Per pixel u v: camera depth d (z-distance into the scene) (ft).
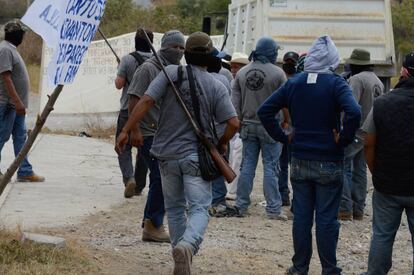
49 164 70.59
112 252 39.81
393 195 33.40
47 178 62.54
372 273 34.58
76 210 50.88
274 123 37.37
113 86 112.47
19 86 54.85
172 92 34.63
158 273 36.73
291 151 37.40
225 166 34.45
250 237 47.01
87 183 61.52
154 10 203.72
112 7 194.29
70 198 54.90
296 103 36.68
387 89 82.69
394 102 33.17
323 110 36.06
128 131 34.96
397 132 32.96
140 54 52.75
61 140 90.12
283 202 57.72
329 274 36.78
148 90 34.63
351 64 54.54
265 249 44.21
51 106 33.01
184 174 34.55
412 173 33.04
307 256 37.45
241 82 52.26
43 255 35.37
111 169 69.92
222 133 36.14
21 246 35.63
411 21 227.81
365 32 81.71
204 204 34.37
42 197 54.54
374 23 81.87
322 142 36.11
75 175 65.26
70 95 110.93
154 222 42.60
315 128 36.24
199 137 34.27
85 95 111.34
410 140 32.89
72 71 32.78
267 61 52.08
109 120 110.42
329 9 81.25
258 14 80.59
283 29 80.74
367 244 47.60
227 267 39.55
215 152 34.45
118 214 50.57
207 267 39.24
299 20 80.94
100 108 111.55
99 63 112.37
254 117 51.96
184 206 35.94
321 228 36.47
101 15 33.81
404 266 43.01
